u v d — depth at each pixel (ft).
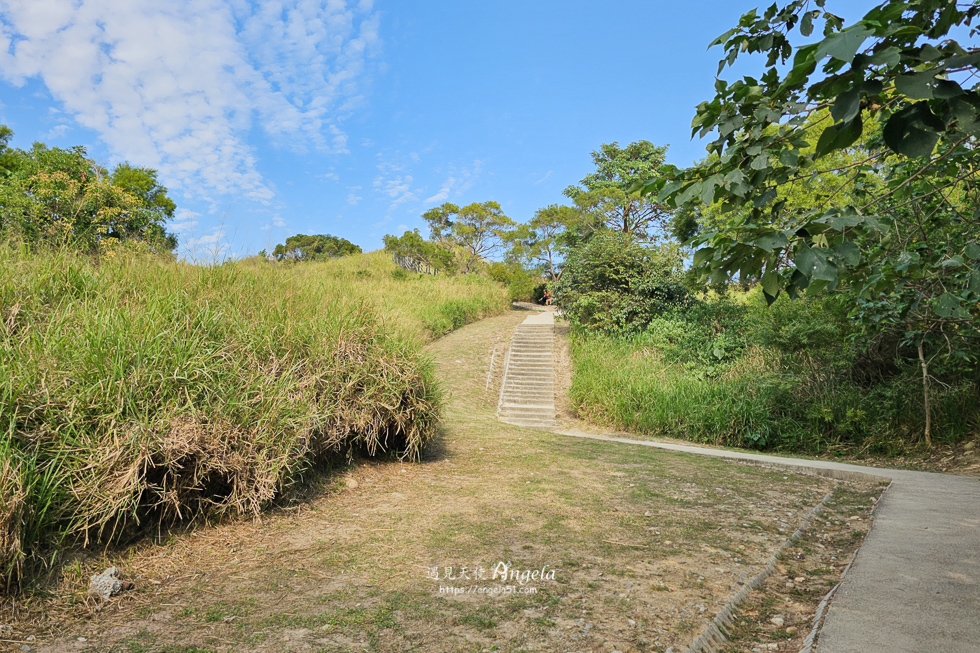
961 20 8.95
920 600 9.70
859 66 6.75
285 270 24.97
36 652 7.78
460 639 8.55
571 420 43.55
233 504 13.82
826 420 33.47
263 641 8.32
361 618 9.18
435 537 13.58
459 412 40.09
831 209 8.65
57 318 14.56
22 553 9.40
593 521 15.52
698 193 8.71
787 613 10.30
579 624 9.18
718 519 16.33
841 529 15.94
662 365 48.42
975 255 10.34
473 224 155.84
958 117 6.58
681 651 8.34
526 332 65.36
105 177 53.01
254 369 16.72
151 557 11.47
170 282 19.38
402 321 24.22
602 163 117.29
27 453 11.03
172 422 12.82
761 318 39.27
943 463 27.25
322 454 18.28
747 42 10.23
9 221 20.84
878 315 26.30
